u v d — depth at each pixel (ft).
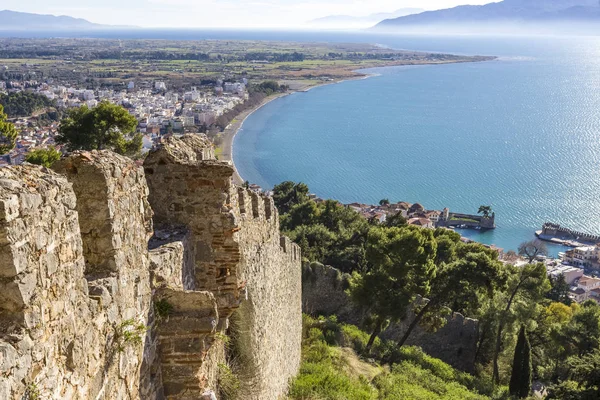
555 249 355.15
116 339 24.29
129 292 26.20
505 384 123.24
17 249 16.65
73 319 20.30
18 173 18.69
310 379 73.05
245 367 48.01
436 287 119.24
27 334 17.06
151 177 39.04
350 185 431.43
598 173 499.92
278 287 64.23
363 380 86.22
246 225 50.34
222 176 38.88
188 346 29.99
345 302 123.34
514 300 125.70
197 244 39.37
